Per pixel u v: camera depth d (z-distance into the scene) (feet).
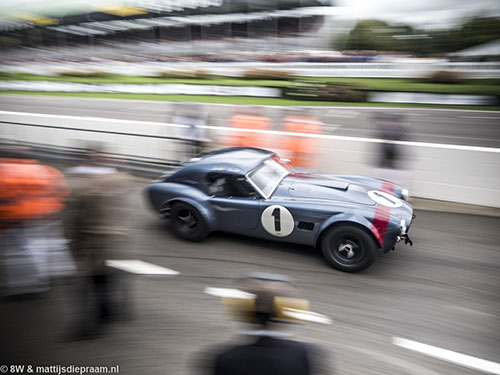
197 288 13.79
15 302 12.67
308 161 26.50
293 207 14.96
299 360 5.76
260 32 110.22
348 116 57.11
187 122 27.76
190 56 118.21
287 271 14.88
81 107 67.51
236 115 33.73
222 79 92.48
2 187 12.31
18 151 13.66
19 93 92.68
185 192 16.65
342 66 83.82
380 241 13.91
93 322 11.52
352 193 15.93
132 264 15.42
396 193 16.99
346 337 11.34
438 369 10.19
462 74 70.90
